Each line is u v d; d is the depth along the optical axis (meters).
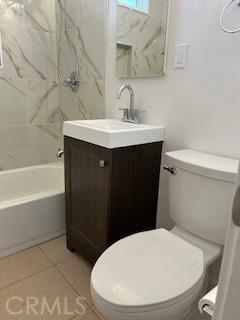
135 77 1.56
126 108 1.63
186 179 1.11
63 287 1.36
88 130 1.27
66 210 1.59
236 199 0.32
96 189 1.31
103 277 0.88
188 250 1.02
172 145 1.43
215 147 1.24
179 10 1.26
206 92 1.23
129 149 1.26
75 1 1.91
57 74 2.32
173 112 1.39
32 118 2.29
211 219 1.06
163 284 0.85
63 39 2.14
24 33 2.07
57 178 2.26
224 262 0.35
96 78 1.88
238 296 0.33
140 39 1.48
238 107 1.13
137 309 0.78
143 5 1.42
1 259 1.56
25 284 1.37
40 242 1.73
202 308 0.52
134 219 1.41
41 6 2.11
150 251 1.01
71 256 1.61
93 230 1.40
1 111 2.10
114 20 1.63
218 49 1.15
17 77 2.12
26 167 2.22
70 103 2.23
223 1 1.09
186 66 1.28
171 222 1.52
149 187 1.44
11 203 1.56
